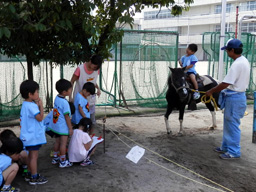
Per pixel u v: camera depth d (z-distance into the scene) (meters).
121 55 8.50
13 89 7.18
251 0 39.75
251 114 8.41
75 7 4.43
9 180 3.31
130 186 3.79
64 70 7.76
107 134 6.11
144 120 7.50
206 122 7.44
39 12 4.03
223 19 8.66
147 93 9.02
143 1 5.69
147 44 8.73
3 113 7.09
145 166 4.46
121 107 8.83
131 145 5.43
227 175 4.25
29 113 3.50
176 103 6.04
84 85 4.61
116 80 8.77
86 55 5.33
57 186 3.71
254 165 4.65
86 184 3.79
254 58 11.10
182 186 3.85
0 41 4.11
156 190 3.71
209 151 5.25
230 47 4.63
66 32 4.56
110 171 4.23
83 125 4.36
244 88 4.69
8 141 3.29
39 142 3.57
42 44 4.75
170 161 4.70
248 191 3.79
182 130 6.18
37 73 7.37
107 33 5.28
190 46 6.49
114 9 5.02
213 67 9.73
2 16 3.51
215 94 6.52
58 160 4.42
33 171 3.67
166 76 9.17
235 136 4.85
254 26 39.00
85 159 4.38
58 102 4.10
